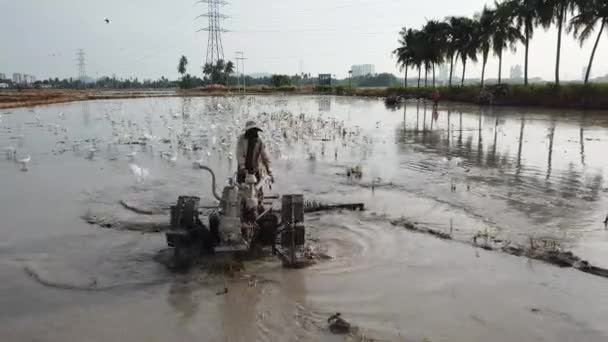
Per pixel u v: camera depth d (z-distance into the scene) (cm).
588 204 932
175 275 610
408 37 7750
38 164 1406
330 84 10869
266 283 586
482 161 1460
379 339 459
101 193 1034
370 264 644
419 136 2136
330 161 1444
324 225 809
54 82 17938
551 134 2166
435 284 581
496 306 525
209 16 10550
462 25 6238
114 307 527
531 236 743
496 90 4938
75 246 713
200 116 3334
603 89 4003
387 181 1155
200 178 1187
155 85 18475
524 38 5209
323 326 484
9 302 538
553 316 503
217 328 481
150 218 848
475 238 729
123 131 2270
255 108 4447
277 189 1064
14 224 818
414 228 789
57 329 480
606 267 620
